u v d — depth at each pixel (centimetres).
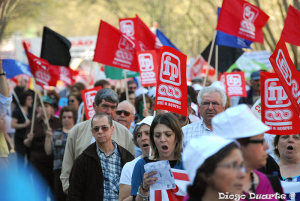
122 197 1912
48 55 3516
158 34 4322
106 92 2417
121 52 3219
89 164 2142
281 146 1861
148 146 2072
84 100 3109
